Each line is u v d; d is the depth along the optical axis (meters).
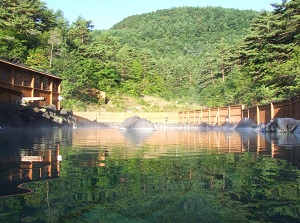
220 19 155.25
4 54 25.69
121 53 53.56
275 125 13.73
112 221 1.21
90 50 44.06
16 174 2.36
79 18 47.47
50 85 21.66
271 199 1.60
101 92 41.72
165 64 66.44
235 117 23.14
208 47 97.31
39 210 1.37
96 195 1.66
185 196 1.65
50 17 40.09
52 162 3.14
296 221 1.25
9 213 1.32
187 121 31.27
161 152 4.43
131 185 1.95
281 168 2.76
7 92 16.28
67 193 1.71
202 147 5.42
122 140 7.69
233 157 3.72
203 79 56.62
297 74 18.09
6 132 10.32
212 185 1.96
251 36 24.66
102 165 2.93
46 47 34.53
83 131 13.98
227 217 1.29
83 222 1.19
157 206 1.44
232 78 42.84
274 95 26.17
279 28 22.62
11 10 32.62
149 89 54.28
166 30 141.75
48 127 16.75
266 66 21.89
